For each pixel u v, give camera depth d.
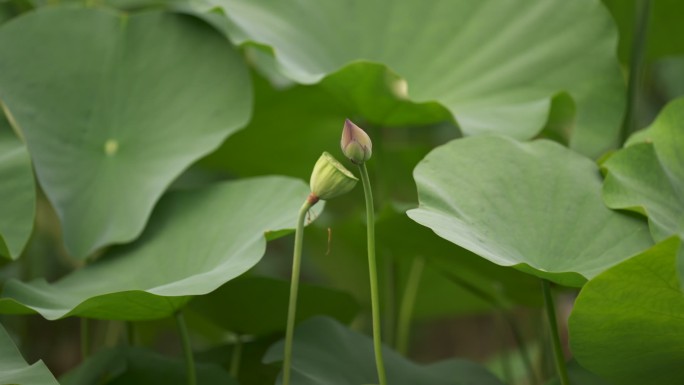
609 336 3.27
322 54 3.87
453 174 3.43
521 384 5.08
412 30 3.90
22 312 3.40
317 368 3.48
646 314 3.23
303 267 5.68
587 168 3.49
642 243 3.38
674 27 4.18
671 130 3.51
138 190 3.64
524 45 3.84
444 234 3.25
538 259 3.38
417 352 6.54
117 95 3.76
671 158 3.49
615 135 3.75
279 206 3.55
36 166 3.62
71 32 3.78
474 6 3.89
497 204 3.41
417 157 4.14
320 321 3.58
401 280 4.18
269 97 4.01
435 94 3.84
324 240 4.20
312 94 4.00
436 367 3.65
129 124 3.73
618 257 3.37
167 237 3.61
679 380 3.33
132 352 3.66
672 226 3.39
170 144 3.71
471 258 3.64
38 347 5.59
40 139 3.66
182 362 3.66
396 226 3.61
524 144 3.50
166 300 3.34
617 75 3.79
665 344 3.28
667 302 3.21
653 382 3.34
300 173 4.21
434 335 6.66
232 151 4.14
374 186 4.27
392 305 3.97
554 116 3.75
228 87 3.76
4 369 3.29
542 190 3.44
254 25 3.78
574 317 3.25
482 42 3.86
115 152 3.71
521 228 3.40
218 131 3.71
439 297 4.26
